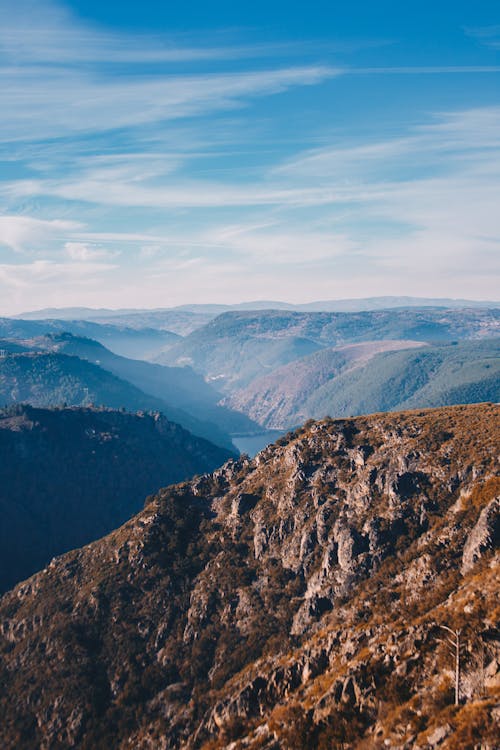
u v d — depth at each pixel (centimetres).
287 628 11038
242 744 6681
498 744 4081
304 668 8100
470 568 8819
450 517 10638
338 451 14625
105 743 10306
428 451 12594
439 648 6022
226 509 15412
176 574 13638
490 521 9069
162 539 14788
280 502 14225
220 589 12731
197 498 16475
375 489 12581
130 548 14662
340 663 7544
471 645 5659
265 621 11431
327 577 11388
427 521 11069
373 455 13650
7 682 12131
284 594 11875
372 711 5819
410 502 11656
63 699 11244
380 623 8331
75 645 12350
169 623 12488
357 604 9944
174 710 10338
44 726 10975
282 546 13162
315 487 13862
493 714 4400
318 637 8906
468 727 4388
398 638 6700
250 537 14050
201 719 9738
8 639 13525
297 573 12244
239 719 7819
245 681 9919
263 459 16825
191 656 11506
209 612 12338
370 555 11062
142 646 12162
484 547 8862
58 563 15538
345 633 8456
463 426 13062
